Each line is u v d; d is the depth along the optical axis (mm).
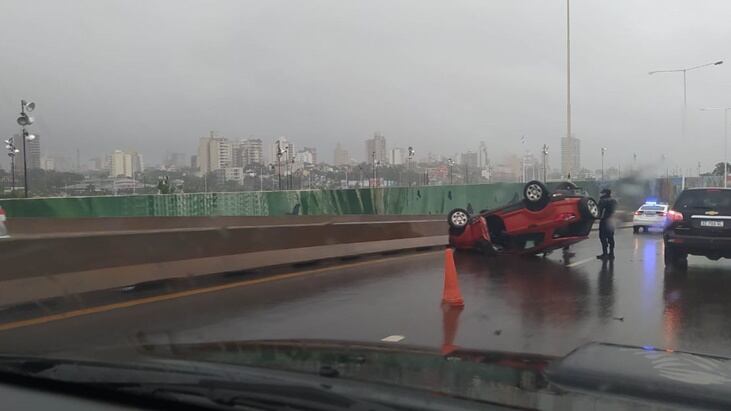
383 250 16125
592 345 3545
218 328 7277
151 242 10070
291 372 2805
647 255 16516
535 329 7359
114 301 8914
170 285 10383
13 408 2801
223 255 11492
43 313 7992
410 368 3004
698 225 12711
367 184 47438
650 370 2914
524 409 2344
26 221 22703
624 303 9164
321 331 7164
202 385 2654
